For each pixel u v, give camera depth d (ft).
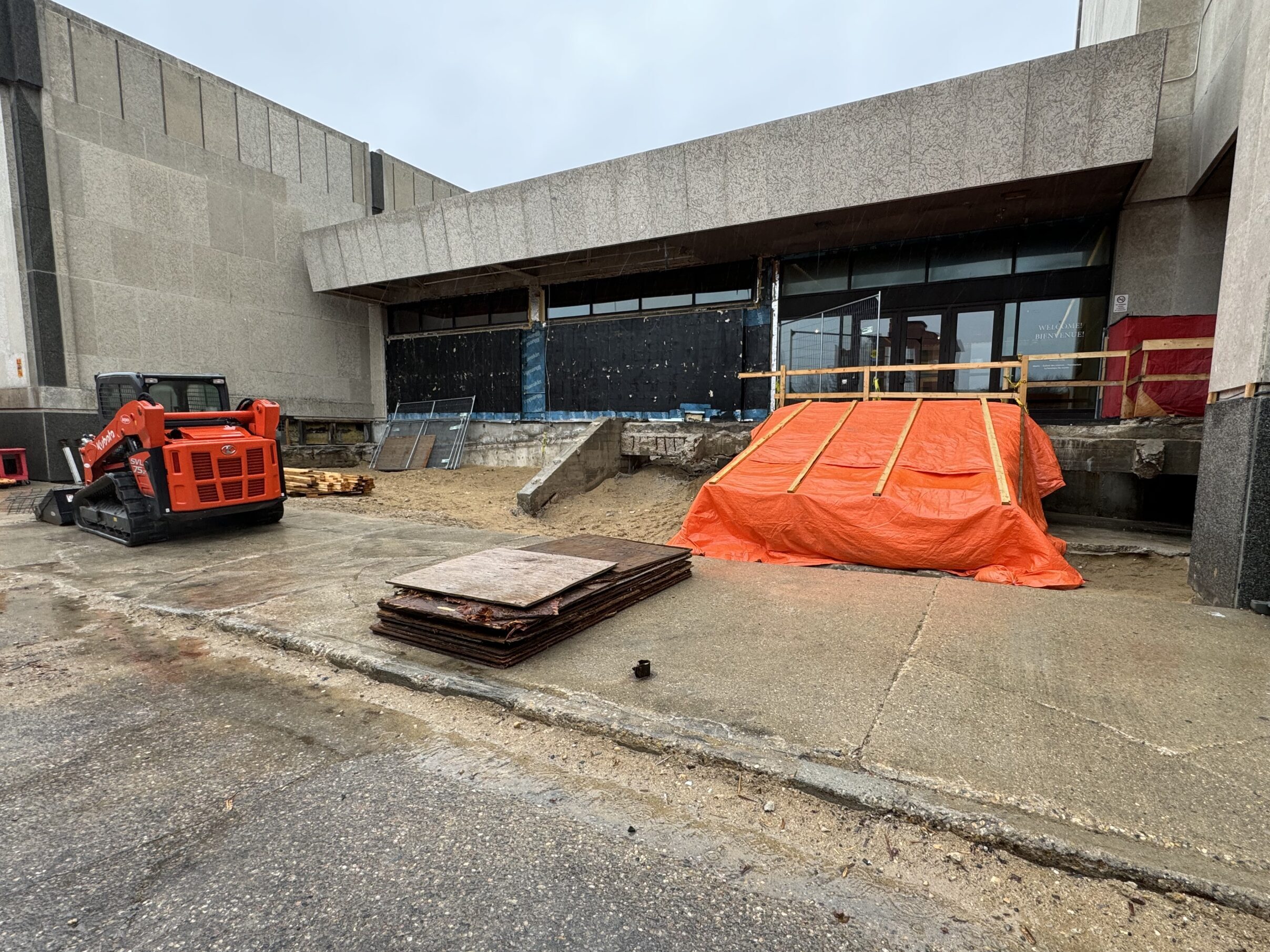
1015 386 30.83
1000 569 18.98
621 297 48.83
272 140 51.62
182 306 46.47
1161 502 29.60
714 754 8.63
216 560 21.17
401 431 58.80
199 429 24.84
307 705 10.79
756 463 26.05
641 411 47.80
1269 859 6.44
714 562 20.94
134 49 43.39
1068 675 10.94
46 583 18.54
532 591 12.67
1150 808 7.25
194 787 8.34
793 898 6.35
